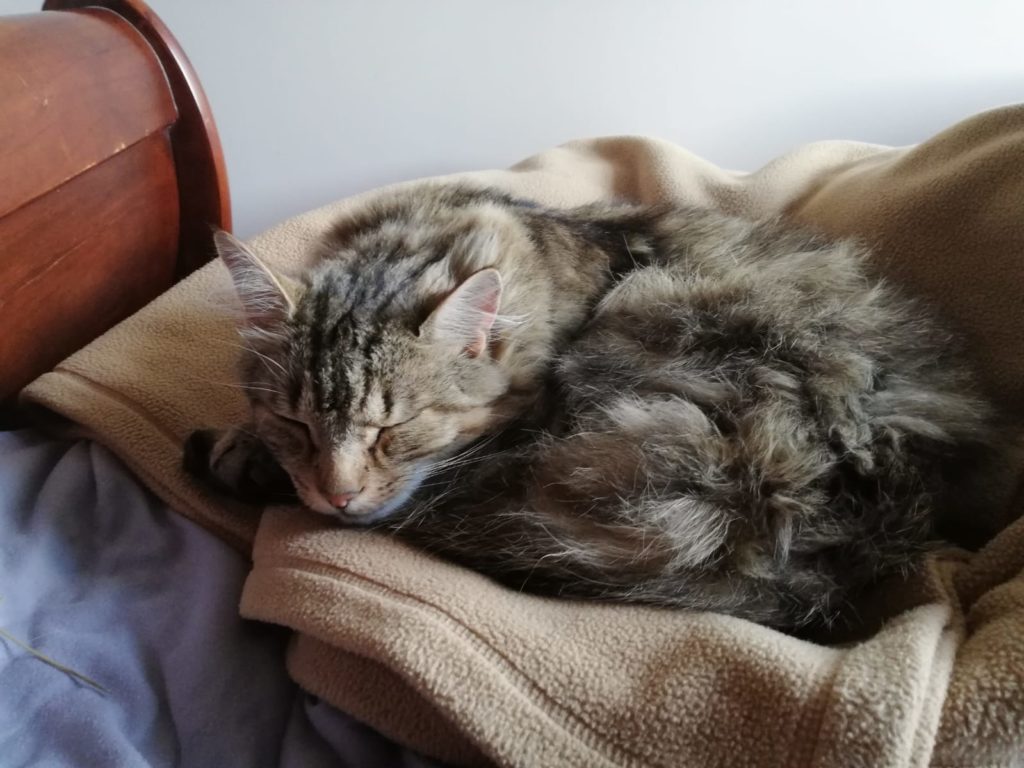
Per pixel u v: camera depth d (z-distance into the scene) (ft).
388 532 1.44
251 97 2.70
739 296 1.58
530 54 2.60
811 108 2.63
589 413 1.48
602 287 1.68
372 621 1.16
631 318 1.61
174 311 1.90
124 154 1.90
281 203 2.92
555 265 1.64
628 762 1.01
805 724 0.96
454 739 1.16
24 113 1.54
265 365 1.46
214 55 2.61
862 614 1.29
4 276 1.54
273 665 1.35
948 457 1.42
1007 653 1.00
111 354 1.77
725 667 1.05
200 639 1.32
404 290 1.46
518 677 1.08
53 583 1.41
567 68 2.63
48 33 1.70
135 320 1.87
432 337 1.39
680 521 1.28
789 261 1.71
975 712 0.95
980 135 1.77
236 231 2.92
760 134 2.70
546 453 1.45
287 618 1.23
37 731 1.18
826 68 2.56
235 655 1.32
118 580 1.43
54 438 1.73
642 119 2.71
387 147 2.80
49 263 1.67
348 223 1.84
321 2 2.51
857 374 1.42
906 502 1.33
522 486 1.45
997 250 1.63
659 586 1.25
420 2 2.51
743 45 2.55
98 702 1.23
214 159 2.15
